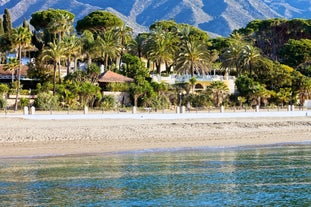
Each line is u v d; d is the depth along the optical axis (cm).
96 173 5028
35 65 14388
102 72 14388
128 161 5825
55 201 3872
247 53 16262
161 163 5694
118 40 16088
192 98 13888
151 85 13588
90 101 12431
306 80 15638
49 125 8344
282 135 8950
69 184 4491
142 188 4369
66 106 11856
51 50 12575
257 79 15912
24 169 5188
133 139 7738
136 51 17038
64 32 16325
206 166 5528
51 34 17162
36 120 8725
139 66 14875
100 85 13488
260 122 10256
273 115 11500
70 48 13375
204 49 15975
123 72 14825
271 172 5188
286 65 18400
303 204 3853
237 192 4241
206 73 17738
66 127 8262
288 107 13075
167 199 3978
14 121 8469
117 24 18125
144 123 9144
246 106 14000
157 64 16675
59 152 6425
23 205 3734
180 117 10138
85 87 12294
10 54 18250
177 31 18738
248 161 5906
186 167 5441
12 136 7362
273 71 15938
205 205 3806
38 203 3800
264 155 6450
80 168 5303
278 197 4075
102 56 15625
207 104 13888
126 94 13100
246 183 4609
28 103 11719
